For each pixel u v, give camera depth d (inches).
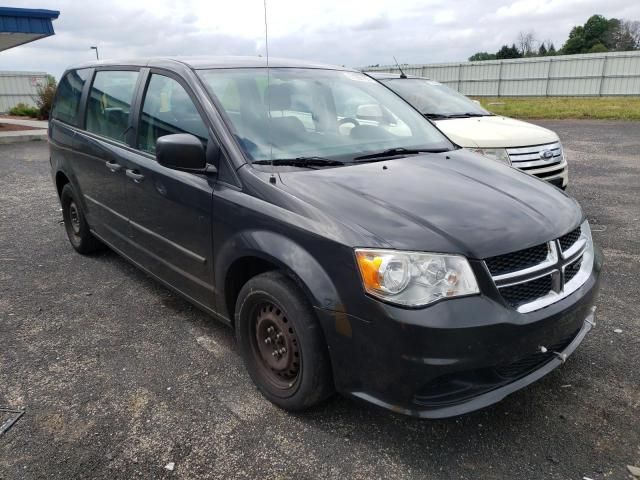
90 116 185.5
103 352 138.1
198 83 133.2
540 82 1230.3
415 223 97.3
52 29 602.2
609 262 195.0
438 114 295.4
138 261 162.1
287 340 107.8
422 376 89.7
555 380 122.4
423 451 101.1
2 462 99.2
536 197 116.9
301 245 101.2
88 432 107.4
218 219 119.0
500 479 94.0
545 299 100.0
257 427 108.3
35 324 153.9
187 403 116.4
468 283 91.9
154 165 142.0
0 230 248.4
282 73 149.3
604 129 612.1
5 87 1079.0
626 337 140.6
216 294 126.1
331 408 113.9
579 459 98.3
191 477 95.5
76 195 196.5
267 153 121.7
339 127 141.7
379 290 90.9
